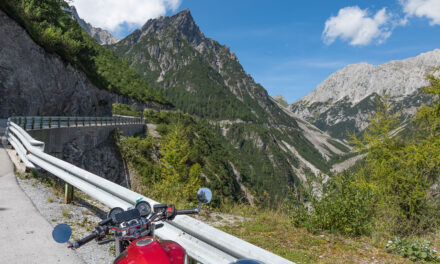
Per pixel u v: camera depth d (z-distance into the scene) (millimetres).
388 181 9359
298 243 6062
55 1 57250
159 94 190625
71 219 6121
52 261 4191
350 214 6801
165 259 1971
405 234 7359
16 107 35781
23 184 8703
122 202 4938
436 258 5531
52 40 44656
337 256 5461
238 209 8992
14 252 4410
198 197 2768
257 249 2748
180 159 30625
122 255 2133
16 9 39438
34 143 9703
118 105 102812
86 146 33625
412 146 9977
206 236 3291
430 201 8555
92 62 64875
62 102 46375
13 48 36312
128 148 43000
